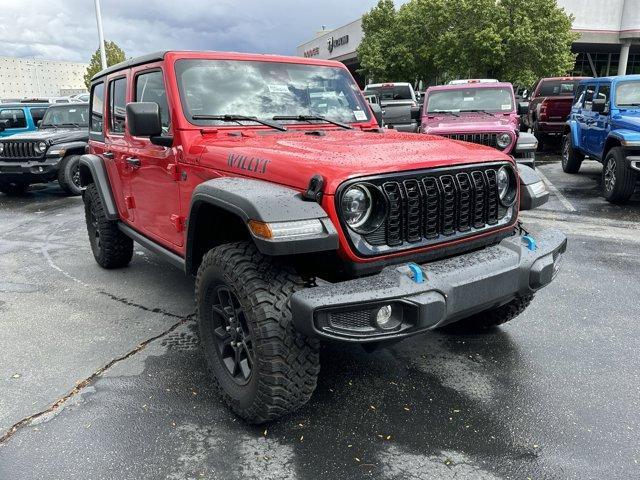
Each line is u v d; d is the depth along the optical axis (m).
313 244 2.35
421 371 3.35
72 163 10.32
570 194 9.19
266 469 2.48
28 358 3.61
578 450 2.58
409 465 2.49
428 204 2.70
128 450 2.63
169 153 3.53
